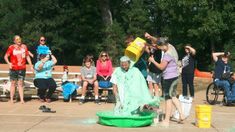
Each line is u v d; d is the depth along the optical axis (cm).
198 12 3297
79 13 4512
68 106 1510
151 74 1314
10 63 1548
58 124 1155
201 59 3794
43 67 1587
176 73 1157
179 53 3606
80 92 1836
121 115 1144
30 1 4634
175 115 1249
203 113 1140
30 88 1725
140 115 1173
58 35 4619
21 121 1198
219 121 1247
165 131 1077
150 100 1166
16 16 5075
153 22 4378
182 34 3575
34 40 4525
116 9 4769
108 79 1605
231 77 1648
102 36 4531
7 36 5141
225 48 3378
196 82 2628
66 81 1684
